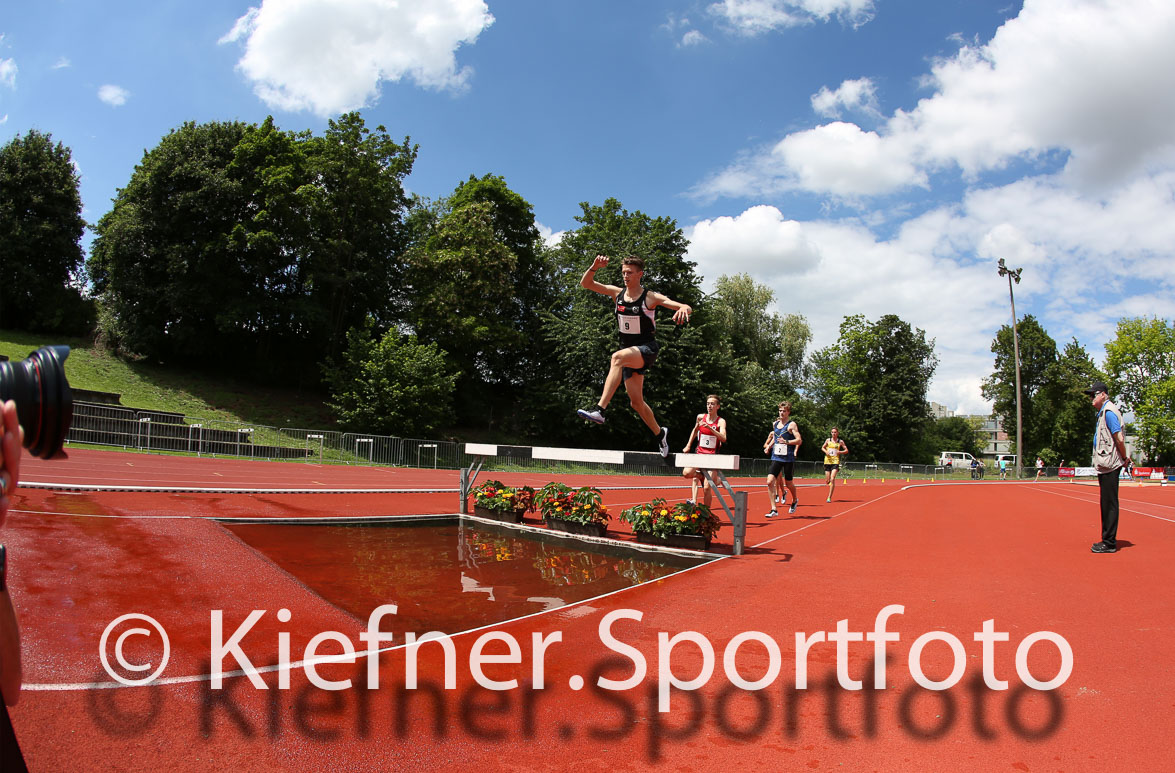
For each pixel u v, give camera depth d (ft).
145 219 102.47
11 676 5.26
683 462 26.63
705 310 137.39
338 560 22.43
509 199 141.79
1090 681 12.19
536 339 142.41
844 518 40.19
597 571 23.27
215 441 74.13
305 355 122.83
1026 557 24.88
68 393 4.74
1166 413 190.29
